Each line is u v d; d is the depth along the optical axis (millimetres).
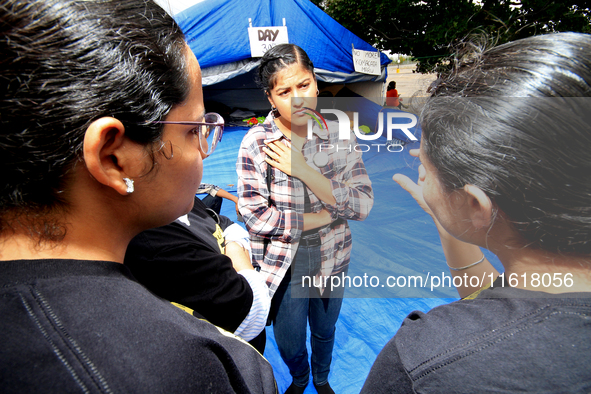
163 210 523
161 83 438
